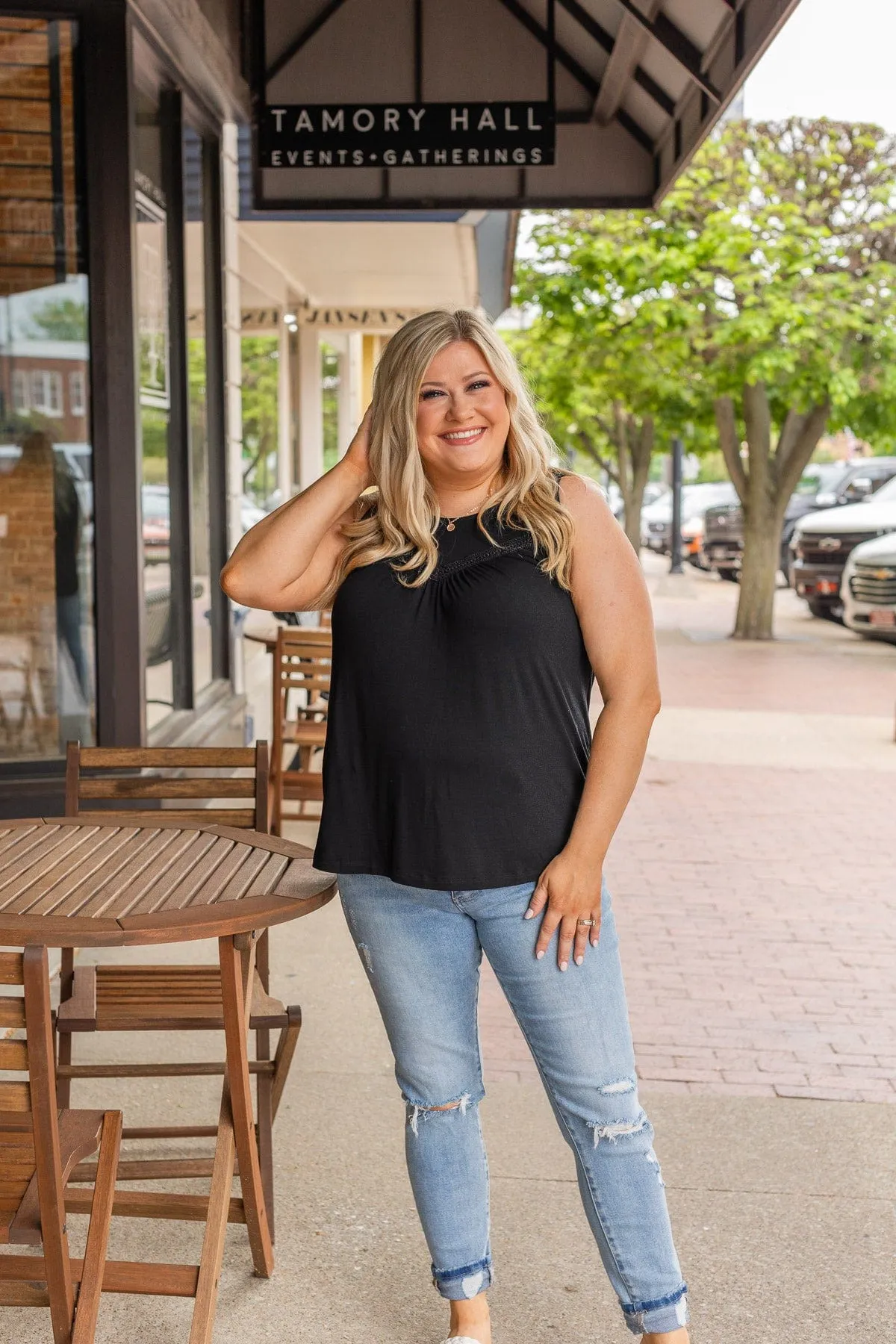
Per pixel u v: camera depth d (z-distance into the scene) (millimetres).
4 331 6152
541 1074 2734
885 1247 3326
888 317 15648
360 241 12148
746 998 5082
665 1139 3898
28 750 6348
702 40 6438
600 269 15938
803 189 15789
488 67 7523
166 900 2691
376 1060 4414
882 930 5914
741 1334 2955
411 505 2609
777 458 17562
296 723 7379
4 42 5957
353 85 7539
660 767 9625
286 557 2727
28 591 6285
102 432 6164
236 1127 2941
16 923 2527
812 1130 3971
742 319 14883
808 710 12078
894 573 16203
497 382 2609
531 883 2609
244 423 12781
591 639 2615
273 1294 3096
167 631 7137
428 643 2576
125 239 6090
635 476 30031
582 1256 3270
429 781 2566
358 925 2707
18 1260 2576
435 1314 3037
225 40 7148
